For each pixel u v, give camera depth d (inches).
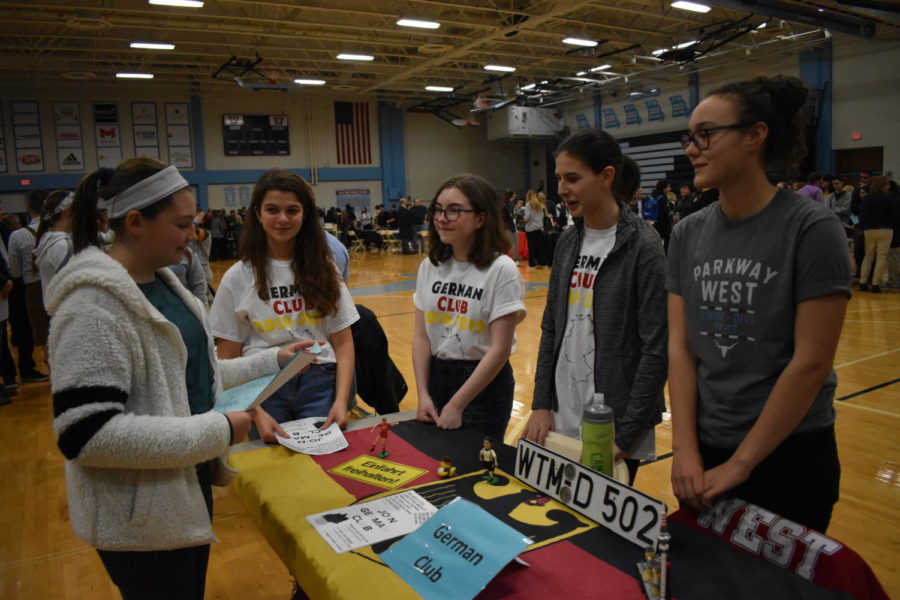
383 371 105.2
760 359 50.3
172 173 47.0
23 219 406.6
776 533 45.0
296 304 82.5
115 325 42.7
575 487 50.8
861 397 162.1
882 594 42.3
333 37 497.7
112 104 655.8
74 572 96.6
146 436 41.9
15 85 615.8
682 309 57.2
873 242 318.7
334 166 771.4
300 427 73.2
